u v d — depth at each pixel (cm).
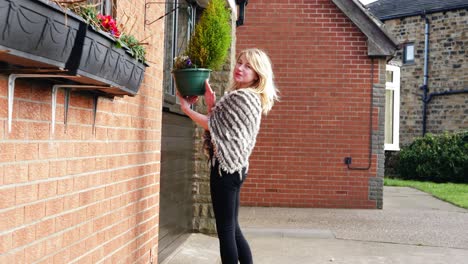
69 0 230
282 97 1105
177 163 646
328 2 1103
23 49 193
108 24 264
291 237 773
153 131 439
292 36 1107
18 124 231
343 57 1102
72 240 287
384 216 994
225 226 375
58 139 269
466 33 1978
